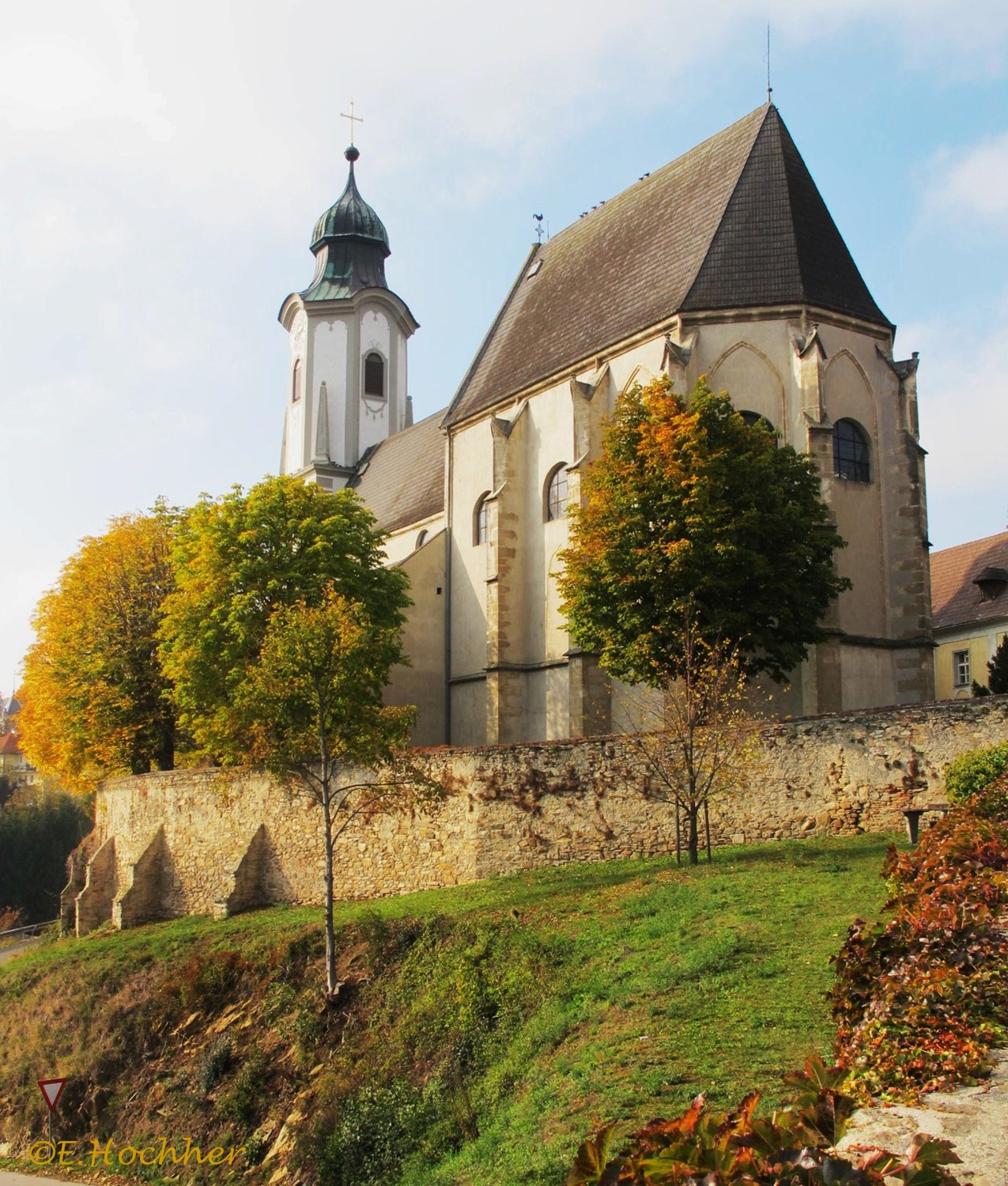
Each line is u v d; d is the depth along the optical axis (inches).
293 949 1104.8
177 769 1956.2
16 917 3100.4
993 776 888.3
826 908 727.1
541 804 1144.2
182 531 1870.1
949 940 390.0
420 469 2453.2
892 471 1545.3
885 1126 275.0
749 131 1722.4
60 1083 1102.4
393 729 1103.0
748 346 1524.4
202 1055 1061.8
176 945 1325.0
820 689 1400.1
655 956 718.5
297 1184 784.3
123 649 1916.8
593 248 1971.0
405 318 3031.5
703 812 1082.7
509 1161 502.9
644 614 1228.5
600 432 1651.1
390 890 1251.8
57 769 2224.4
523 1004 774.5
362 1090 806.5
